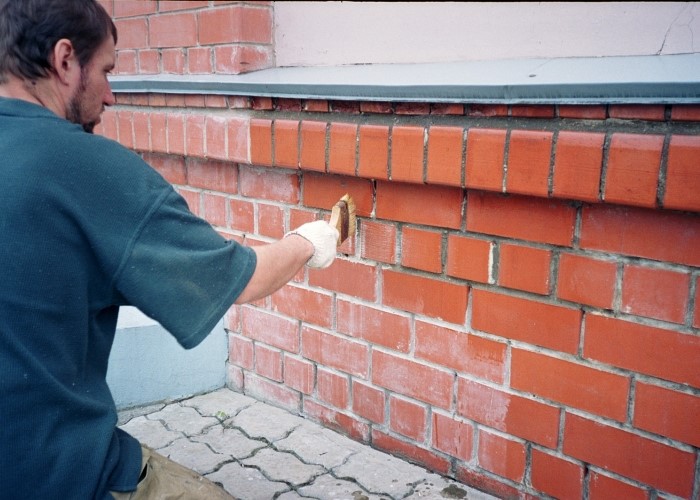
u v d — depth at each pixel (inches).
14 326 48.6
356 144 85.4
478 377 85.3
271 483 93.4
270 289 63.7
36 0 52.6
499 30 83.4
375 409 98.5
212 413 113.3
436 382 89.8
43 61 53.4
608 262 71.0
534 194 71.5
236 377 121.1
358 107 86.0
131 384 114.1
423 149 79.1
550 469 81.0
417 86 75.9
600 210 70.2
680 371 68.3
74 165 50.2
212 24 105.2
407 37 92.7
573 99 65.4
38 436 50.5
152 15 115.8
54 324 50.2
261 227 106.0
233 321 118.5
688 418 68.7
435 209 83.5
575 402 76.9
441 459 92.4
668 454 71.0
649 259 68.1
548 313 76.9
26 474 50.4
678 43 69.8
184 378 118.5
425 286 87.7
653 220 66.7
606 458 75.7
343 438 103.7
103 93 59.4
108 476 55.1
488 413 85.3
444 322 87.1
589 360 74.9
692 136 60.8
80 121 58.6
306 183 97.4
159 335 114.4
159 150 115.0
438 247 84.8
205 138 105.8
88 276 51.6
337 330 100.5
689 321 66.8
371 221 91.0
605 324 72.7
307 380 107.7
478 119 75.7
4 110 52.1
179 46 112.1
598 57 75.4
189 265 53.6
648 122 64.1
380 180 88.0
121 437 60.9
